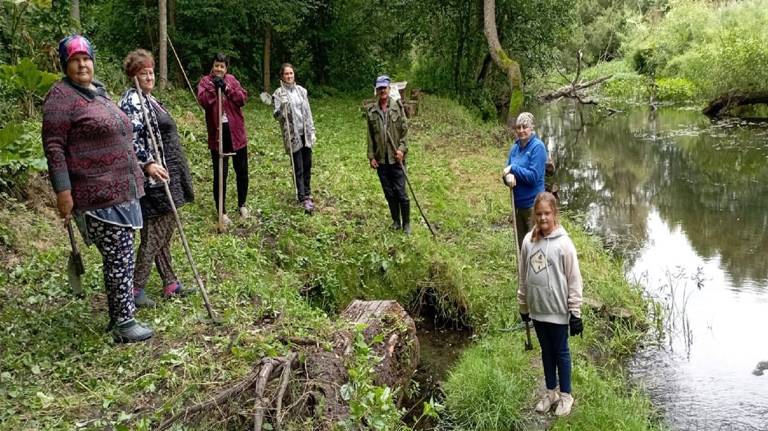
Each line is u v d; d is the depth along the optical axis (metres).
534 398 5.26
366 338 5.08
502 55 17.88
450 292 6.88
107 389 3.93
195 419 3.65
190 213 7.41
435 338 6.67
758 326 6.94
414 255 7.18
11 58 8.65
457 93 20.05
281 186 8.74
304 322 4.93
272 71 19.30
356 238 7.41
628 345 6.46
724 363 6.16
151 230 4.98
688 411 5.34
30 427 3.56
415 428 5.07
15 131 5.79
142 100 4.87
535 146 6.36
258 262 6.46
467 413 5.15
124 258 4.39
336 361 4.32
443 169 11.55
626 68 33.66
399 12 20.12
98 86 4.34
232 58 17.56
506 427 4.96
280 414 3.64
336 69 20.39
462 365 5.76
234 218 7.48
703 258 9.13
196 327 4.70
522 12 19.50
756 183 13.23
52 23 9.27
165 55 13.72
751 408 5.37
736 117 21.52
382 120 7.47
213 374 4.09
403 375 5.46
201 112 13.13
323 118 15.55
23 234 5.96
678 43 30.77
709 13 30.30
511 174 6.22
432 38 20.61
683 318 7.11
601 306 6.88
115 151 4.24
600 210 11.72
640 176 14.16
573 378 5.47
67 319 4.69
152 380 4.02
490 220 9.05
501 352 5.90
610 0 43.19
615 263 8.49
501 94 20.31
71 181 4.18
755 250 9.41
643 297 7.60
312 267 6.85
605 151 17.00
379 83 7.45
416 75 21.59
